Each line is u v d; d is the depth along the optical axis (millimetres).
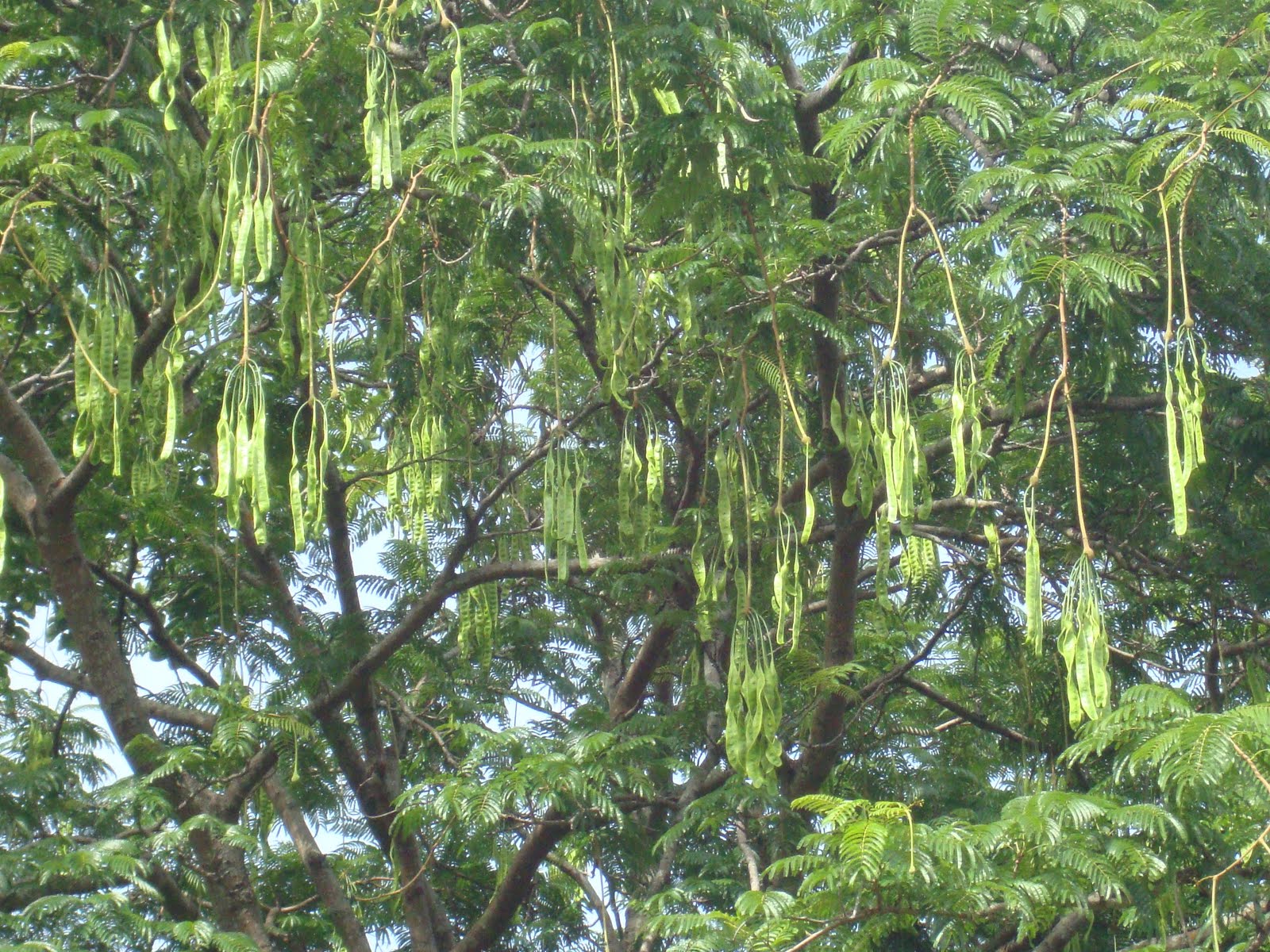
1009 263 13586
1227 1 14352
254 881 22922
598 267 15359
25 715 19734
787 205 18234
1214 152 14016
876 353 16625
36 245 14602
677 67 15453
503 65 17578
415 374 18750
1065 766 18984
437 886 23594
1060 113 14508
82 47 16906
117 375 14617
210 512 20578
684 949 12414
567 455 16344
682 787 21250
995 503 18062
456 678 22969
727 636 20984
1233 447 17703
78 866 13930
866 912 11680
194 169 15789
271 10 14617
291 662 20547
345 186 18469
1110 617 20625
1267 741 10578
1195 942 12773
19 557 20594
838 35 17031
